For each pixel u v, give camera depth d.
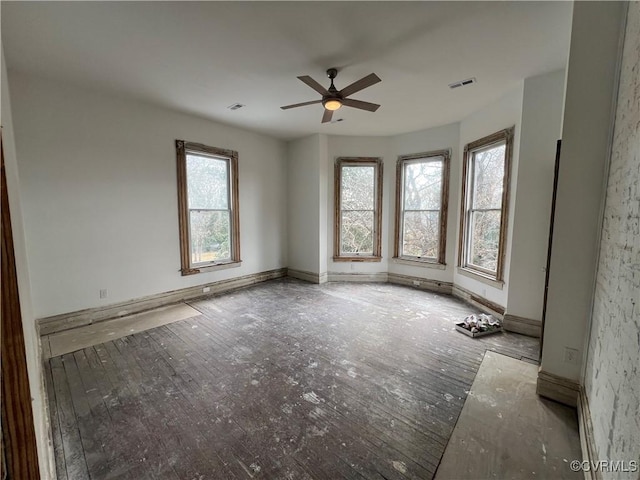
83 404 2.07
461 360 2.69
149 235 3.89
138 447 1.71
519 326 3.25
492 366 2.59
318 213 5.29
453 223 4.62
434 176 4.86
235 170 4.83
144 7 1.97
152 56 2.59
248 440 1.77
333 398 2.15
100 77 2.99
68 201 3.21
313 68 2.81
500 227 3.54
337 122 4.49
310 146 5.30
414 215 5.16
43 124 3.00
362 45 2.43
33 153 2.96
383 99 3.55
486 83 3.13
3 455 0.80
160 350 2.85
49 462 1.45
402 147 5.13
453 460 1.63
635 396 1.02
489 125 3.71
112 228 3.55
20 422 0.85
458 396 2.18
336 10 2.02
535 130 3.03
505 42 2.38
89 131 3.31
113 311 3.63
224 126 4.63
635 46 1.40
